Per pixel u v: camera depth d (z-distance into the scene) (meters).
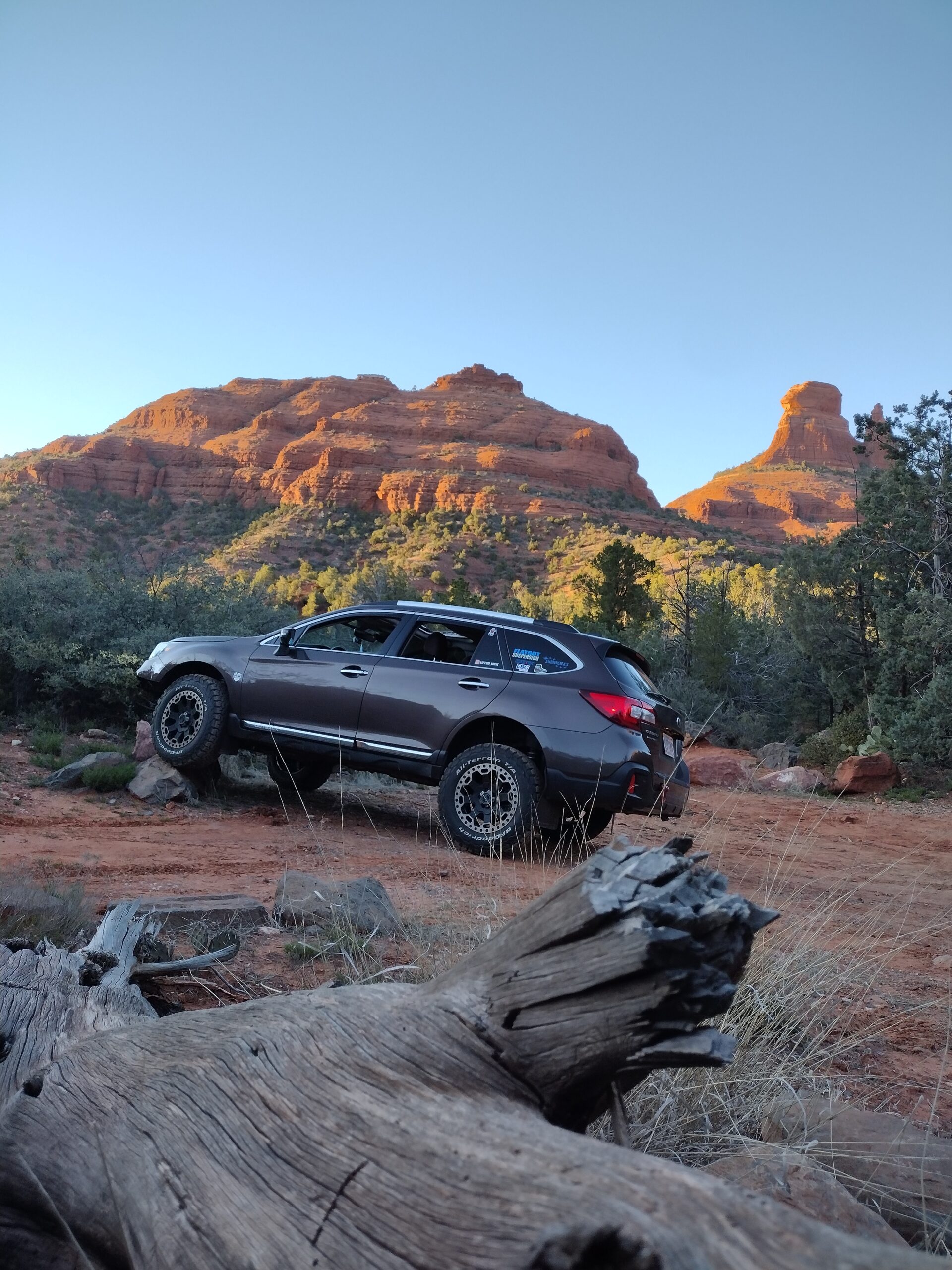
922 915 6.23
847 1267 0.99
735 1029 3.06
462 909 4.96
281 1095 1.59
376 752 7.81
